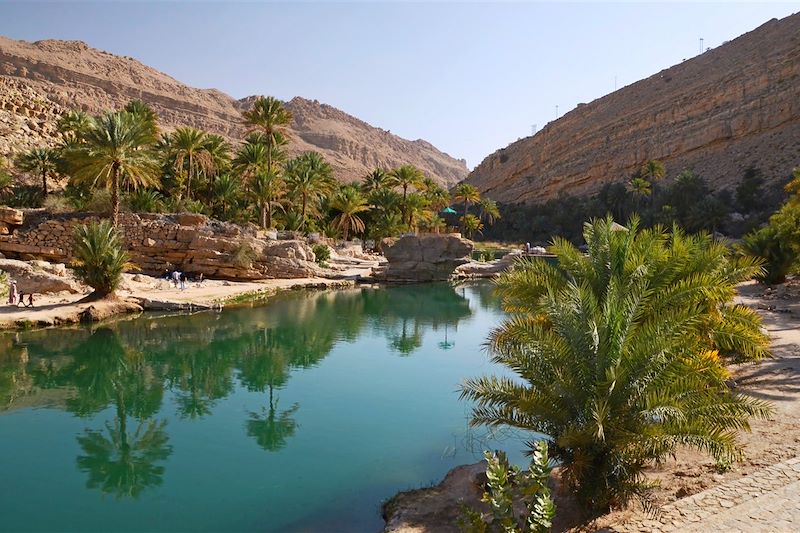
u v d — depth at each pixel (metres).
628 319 5.86
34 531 6.18
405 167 66.12
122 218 33.78
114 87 190.12
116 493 7.19
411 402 11.41
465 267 44.94
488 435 9.45
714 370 5.99
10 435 9.34
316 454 8.62
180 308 23.58
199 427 9.85
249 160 49.03
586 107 142.75
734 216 69.88
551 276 8.73
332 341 18.17
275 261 35.41
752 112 95.06
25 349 16.09
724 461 5.23
